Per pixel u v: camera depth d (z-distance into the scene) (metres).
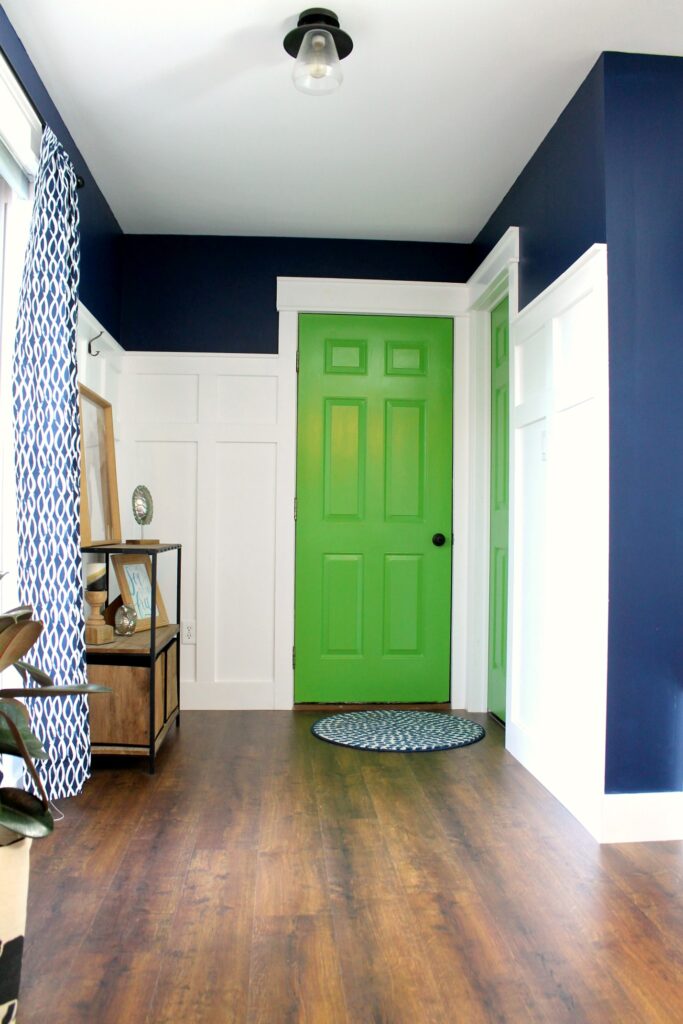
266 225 3.82
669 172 2.39
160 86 2.60
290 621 3.92
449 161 3.12
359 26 2.26
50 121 2.66
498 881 2.04
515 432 3.13
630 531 2.35
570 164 2.65
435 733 3.42
